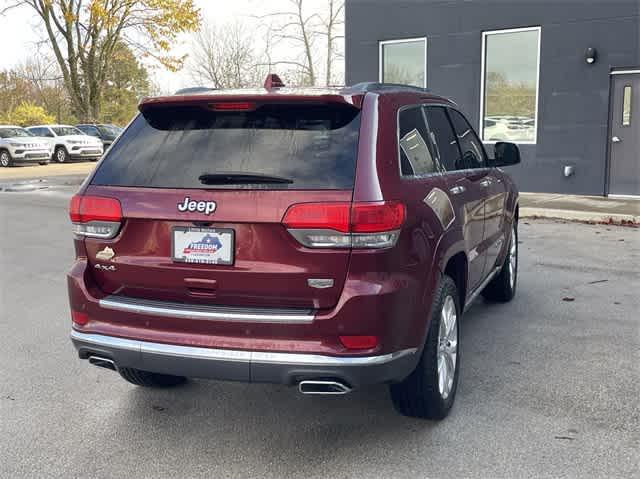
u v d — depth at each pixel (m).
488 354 4.89
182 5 33.81
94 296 3.53
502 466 3.32
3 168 26.69
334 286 3.16
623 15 12.06
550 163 13.26
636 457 3.39
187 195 3.30
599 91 12.52
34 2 34.06
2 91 57.75
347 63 15.70
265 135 3.38
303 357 3.14
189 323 3.30
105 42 35.53
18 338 5.47
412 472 3.29
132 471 3.36
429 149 4.04
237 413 4.03
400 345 3.29
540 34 12.97
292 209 3.13
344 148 3.27
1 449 3.60
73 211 3.57
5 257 8.73
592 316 5.79
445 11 14.12
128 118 58.19
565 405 4.01
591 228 10.20
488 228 5.07
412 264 3.35
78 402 4.21
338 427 3.81
